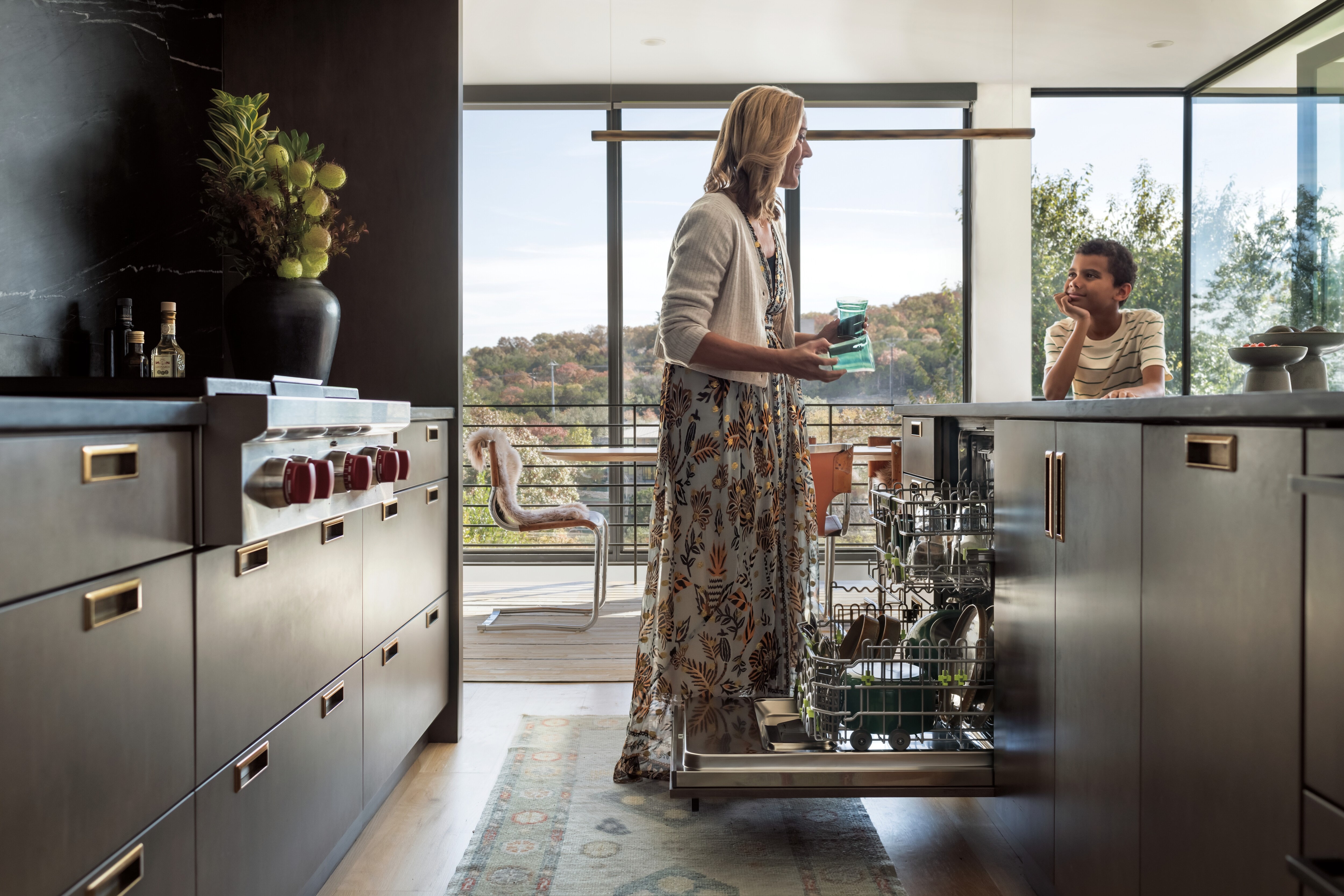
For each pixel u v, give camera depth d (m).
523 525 3.77
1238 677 0.88
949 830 1.84
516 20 4.32
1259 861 0.85
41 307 1.66
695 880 1.61
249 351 1.86
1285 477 0.81
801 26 4.43
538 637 3.69
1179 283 5.32
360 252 2.39
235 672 1.21
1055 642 1.36
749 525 1.88
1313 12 4.28
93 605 0.88
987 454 1.95
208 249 2.21
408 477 1.98
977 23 4.41
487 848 1.74
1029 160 5.16
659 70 4.96
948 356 5.29
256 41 2.36
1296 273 4.52
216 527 1.12
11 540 0.77
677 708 1.91
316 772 1.50
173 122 2.09
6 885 0.76
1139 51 4.77
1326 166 4.34
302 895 1.47
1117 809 1.15
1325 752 0.75
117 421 0.91
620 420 5.18
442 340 2.40
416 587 2.12
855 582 4.60
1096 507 1.21
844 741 1.75
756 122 1.83
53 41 1.69
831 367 1.77
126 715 0.94
